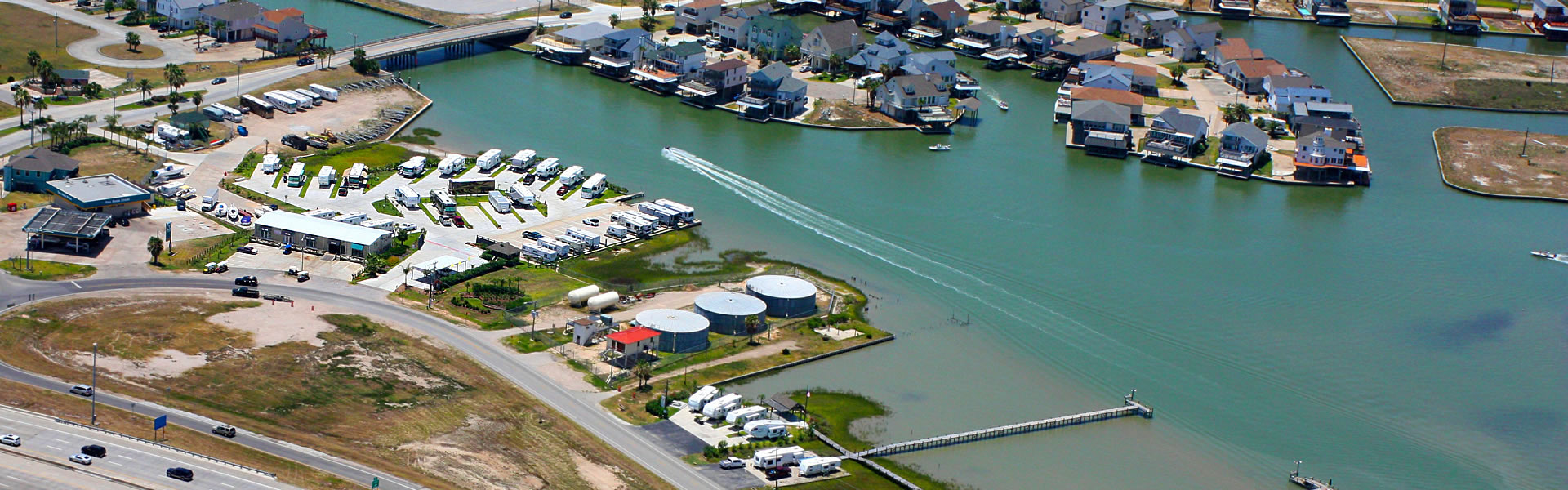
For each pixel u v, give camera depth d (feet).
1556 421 563.48
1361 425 555.69
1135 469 515.91
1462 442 545.03
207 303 600.39
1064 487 501.15
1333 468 521.24
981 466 512.22
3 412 474.90
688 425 522.47
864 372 581.94
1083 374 589.73
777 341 603.67
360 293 625.41
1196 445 534.78
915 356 599.57
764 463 492.13
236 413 500.33
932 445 522.88
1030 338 622.95
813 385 567.18
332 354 557.33
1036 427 540.11
